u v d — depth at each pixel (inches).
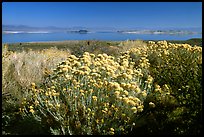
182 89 219.6
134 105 169.2
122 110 173.6
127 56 307.9
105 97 182.9
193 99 195.2
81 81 202.7
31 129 186.2
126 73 223.5
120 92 182.1
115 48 528.1
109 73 209.5
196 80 216.4
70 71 216.4
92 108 179.8
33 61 334.0
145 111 188.9
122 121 173.6
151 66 309.6
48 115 185.6
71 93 187.5
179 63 287.6
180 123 176.2
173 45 352.2
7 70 275.4
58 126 176.4
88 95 189.0
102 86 188.7
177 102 197.3
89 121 168.6
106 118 174.1
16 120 202.4
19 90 244.4
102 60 235.6
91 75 205.0
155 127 177.5
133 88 185.5
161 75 261.7
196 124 171.5
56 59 364.2
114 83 181.5
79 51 541.3
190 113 183.0
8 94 236.4
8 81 253.1
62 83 209.3
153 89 226.1
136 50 365.1
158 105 197.0
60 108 182.2
